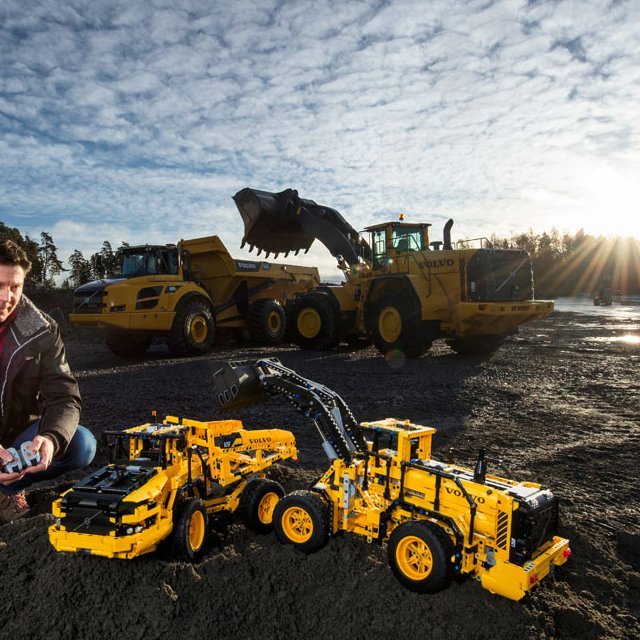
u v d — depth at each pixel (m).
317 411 4.08
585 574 3.72
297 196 18.31
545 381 11.16
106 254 38.34
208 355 16.36
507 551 3.22
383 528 3.80
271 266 19.88
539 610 3.21
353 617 3.19
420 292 14.30
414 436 3.86
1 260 2.98
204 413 8.24
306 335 17.38
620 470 5.89
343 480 3.91
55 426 3.18
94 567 3.33
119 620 3.07
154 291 15.24
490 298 14.03
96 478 3.65
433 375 11.93
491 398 9.52
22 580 3.34
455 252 14.04
